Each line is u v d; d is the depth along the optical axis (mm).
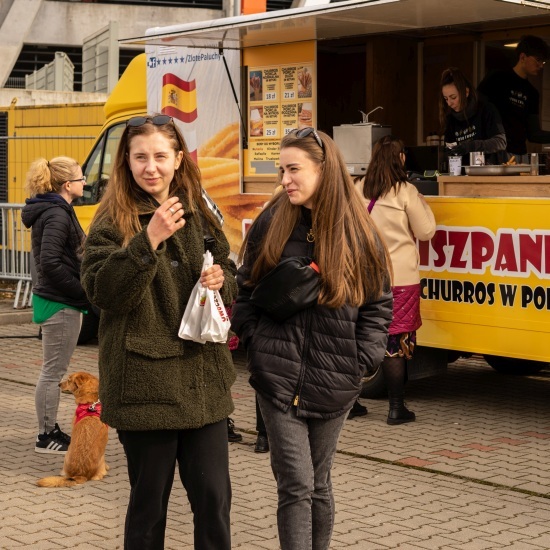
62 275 7414
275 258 4711
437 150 9898
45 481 6812
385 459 7512
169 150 4332
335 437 4738
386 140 8406
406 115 11852
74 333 7633
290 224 4742
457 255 8578
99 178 12438
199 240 4383
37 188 7578
